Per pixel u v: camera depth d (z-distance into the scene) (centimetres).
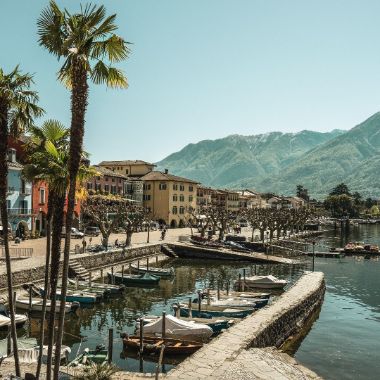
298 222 12912
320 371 2852
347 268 7350
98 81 1606
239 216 14512
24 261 5169
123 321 3856
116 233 9581
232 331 2992
